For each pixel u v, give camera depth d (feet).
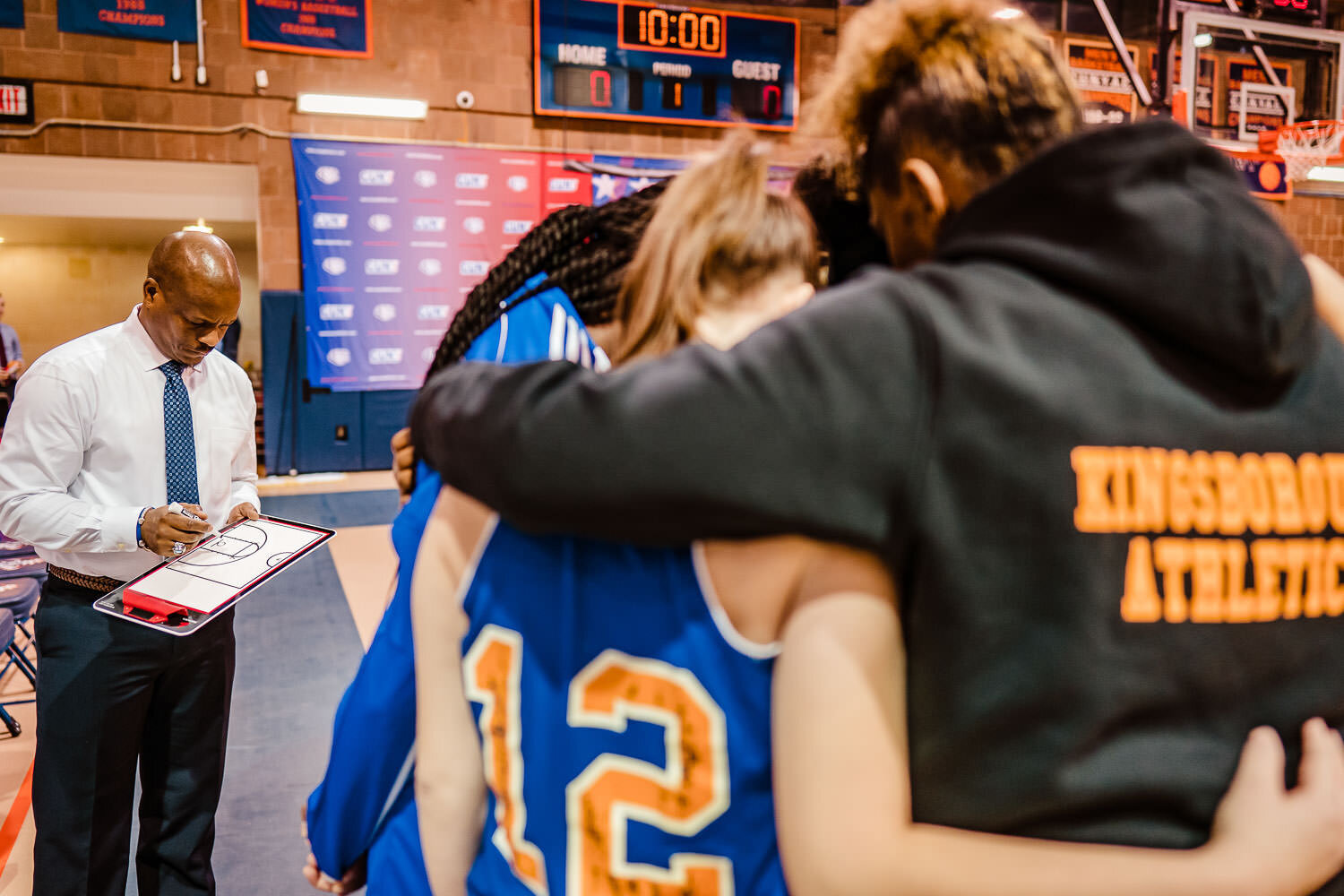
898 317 1.68
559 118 26.43
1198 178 1.81
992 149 2.02
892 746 1.70
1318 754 1.82
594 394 1.72
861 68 2.23
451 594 2.28
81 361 5.74
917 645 1.72
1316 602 1.86
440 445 2.06
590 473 1.67
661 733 1.92
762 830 1.89
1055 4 26.76
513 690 2.12
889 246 2.33
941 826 1.74
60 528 5.42
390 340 26.07
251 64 24.03
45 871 5.70
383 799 2.72
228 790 8.57
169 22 23.26
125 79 23.16
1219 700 1.75
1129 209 1.70
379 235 25.52
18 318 38.06
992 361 1.65
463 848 2.38
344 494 23.25
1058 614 1.63
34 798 5.77
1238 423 1.77
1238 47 28.53
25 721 9.89
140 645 5.77
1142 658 1.67
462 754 2.32
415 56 25.20
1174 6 27.68
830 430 1.61
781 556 1.74
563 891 2.06
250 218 24.95
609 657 1.98
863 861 1.64
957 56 2.05
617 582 1.96
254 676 11.39
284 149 24.58
